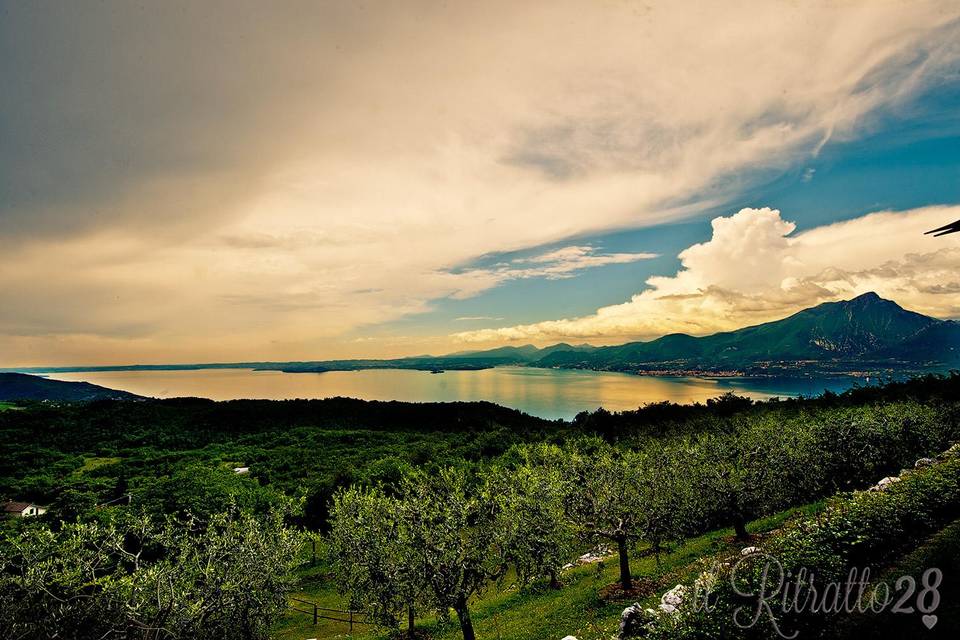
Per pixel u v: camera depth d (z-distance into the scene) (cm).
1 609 1917
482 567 2436
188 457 10281
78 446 10719
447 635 2756
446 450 10644
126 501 6053
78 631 1947
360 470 8062
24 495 7112
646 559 3344
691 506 3294
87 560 2112
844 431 4594
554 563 2752
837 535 1562
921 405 6297
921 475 2133
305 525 5672
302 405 15512
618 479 2959
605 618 2298
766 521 3653
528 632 2394
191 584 2122
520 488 2862
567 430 12650
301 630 3422
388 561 2552
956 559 1412
